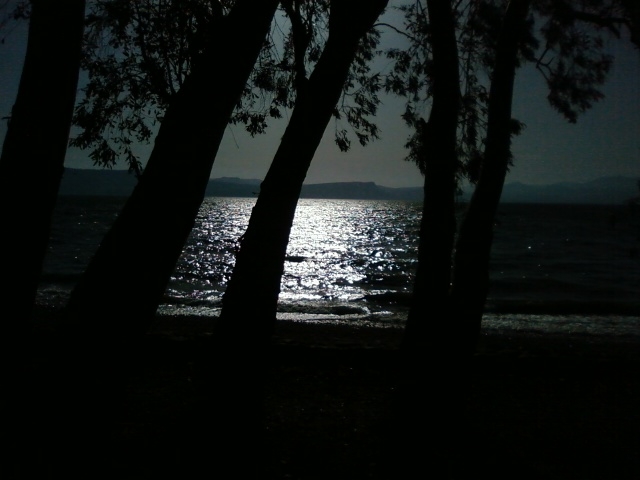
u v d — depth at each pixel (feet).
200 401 16.81
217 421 16.37
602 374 34.32
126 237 11.44
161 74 23.06
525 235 212.23
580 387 31.53
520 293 88.79
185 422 17.47
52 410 10.75
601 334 58.08
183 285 88.74
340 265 123.65
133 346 11.48
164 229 11.57
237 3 12.67
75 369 10.94
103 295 11.22
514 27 20.76
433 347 20.35
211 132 12.09
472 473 18.65
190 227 12.09
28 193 12.52
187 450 16.49
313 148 16.28
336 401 26.55
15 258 12.47
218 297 78.02
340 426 22.71
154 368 30.76
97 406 11.09
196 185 11.98
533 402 28.45
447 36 20.07
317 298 82.43
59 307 59.57
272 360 33.63
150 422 21.49
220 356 16.39
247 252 16.38
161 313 62.64
